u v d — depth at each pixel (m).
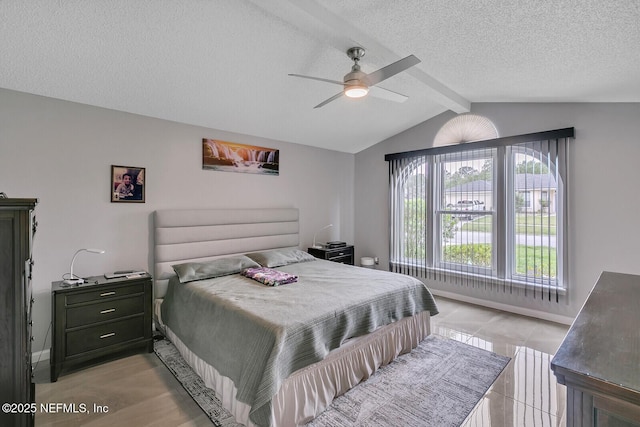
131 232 3.17
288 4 1.80
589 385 0.79
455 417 1.93
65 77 2.50
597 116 3.14
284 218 4.43
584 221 3.22
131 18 1.96
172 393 2.21
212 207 3.78
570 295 3.33
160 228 3.25
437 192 4.38
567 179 3.31
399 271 4.83
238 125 3.83
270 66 2.67
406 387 2.26
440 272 4.38
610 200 3.07
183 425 1.88
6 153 2.52
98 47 2.20
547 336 3.10
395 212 4.86
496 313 3.75
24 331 1.54
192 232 3.48
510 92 3.30
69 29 2.00
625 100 2.94
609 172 3.07
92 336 2.53
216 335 2.19
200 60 2.49
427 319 3.05
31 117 2.63
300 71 2.77
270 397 1.62
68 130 2.80
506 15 1.89
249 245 3.99
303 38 2.31
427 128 4.49
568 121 3.30
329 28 2.04
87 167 2.90
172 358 2.71
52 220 2.73
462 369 2.50
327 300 2.36
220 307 2.28
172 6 1.89
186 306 2.67
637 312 1.29
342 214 5.41
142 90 2.81
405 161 4.73
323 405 1.99
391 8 1.94
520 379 2.35
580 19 1.77
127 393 2.20
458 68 2.79
